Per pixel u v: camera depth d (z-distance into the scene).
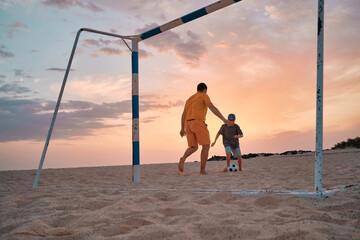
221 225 1.94
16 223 2.19
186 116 6.33
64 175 6.32
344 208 2.32
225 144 6.82
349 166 5.78
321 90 2.79
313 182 3.89
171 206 2.58
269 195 2.77
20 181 5.37
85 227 2.07
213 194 3.02
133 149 5.08
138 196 3.10
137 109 5.19
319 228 1.79
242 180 4.59
